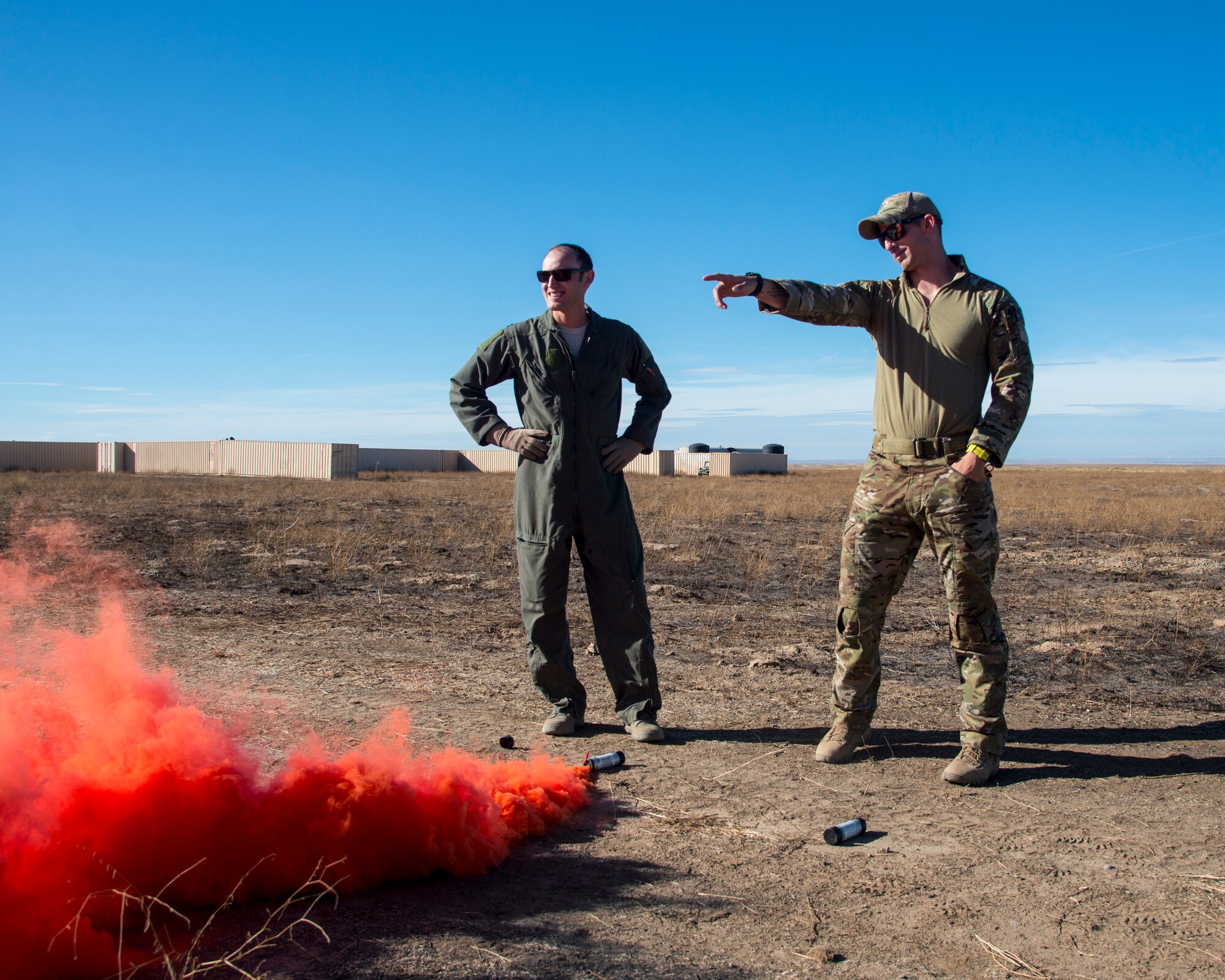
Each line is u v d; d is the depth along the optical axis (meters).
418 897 2.34
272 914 2.21
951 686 5.13
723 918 2.28
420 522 15.88
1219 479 50.72
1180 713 4.58
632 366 4.08
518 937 2.14
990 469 3.45
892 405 3.61
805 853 2.73
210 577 8.96
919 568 10.31
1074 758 3.78
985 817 3.06
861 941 2.18
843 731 3.70
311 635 6.25
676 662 5.70
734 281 3.53
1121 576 9.95
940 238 3.58
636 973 1.99
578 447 3.92
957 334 3.45
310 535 12.61
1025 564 10.90
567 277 3.84
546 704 4.56
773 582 9.38
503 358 4.02
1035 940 2.19
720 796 3.25
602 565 3.96
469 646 6.00
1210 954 2.12
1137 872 2.60
